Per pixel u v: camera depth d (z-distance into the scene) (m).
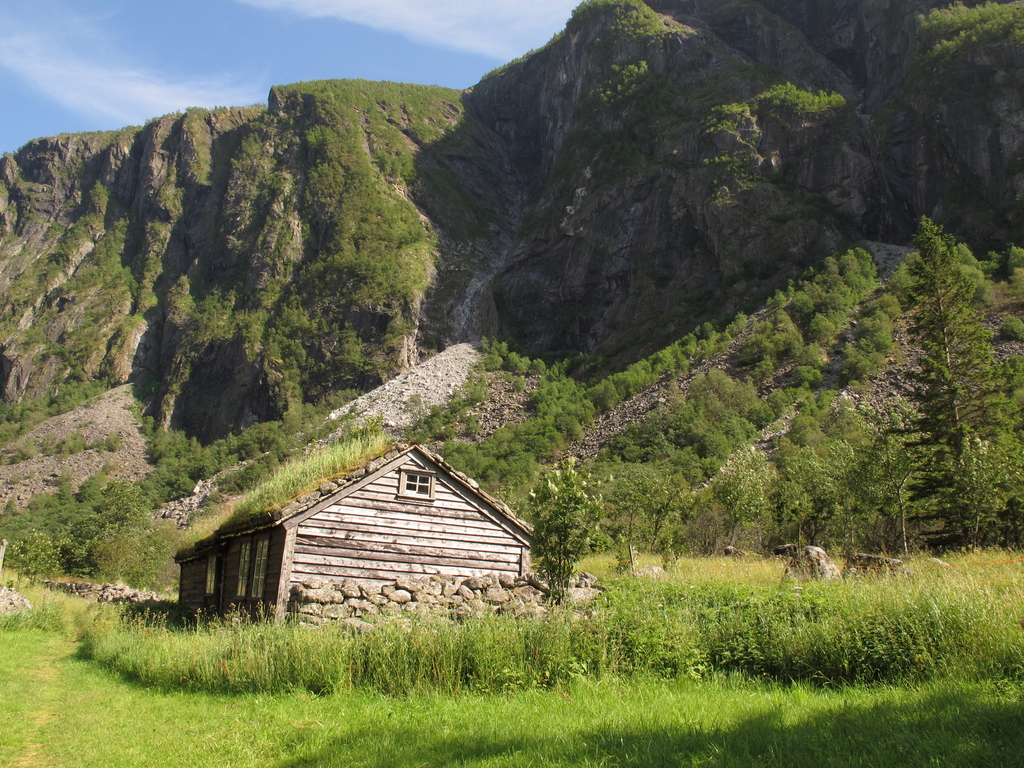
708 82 173.00
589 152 178.12
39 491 145.12
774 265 126.88
